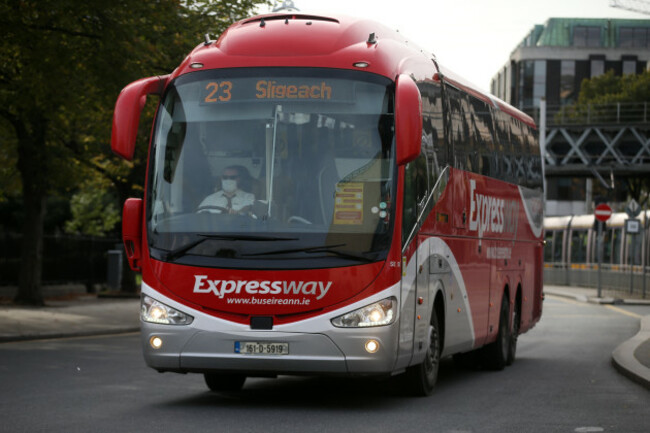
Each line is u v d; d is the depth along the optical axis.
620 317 42.09
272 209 14.42
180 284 14.50
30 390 16.81
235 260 14.35
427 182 16.12
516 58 152.75
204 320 14.37
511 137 23.73
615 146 94.50
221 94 14.91
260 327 14.24
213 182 14.69
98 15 30.75
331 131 14.61
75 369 20.38
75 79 32.59
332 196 14.42
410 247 14.98
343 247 14.25
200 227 14.56
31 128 41.88
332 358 14.16
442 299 17.27
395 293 14.38
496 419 14.22
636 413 15.06
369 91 14.72
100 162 51.69
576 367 22.78
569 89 150.38
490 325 21.06
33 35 31.05
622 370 21.05
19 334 28.62
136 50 31.45
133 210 15.25
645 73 124.19
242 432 12.60
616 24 157.75
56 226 90.06
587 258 70.88
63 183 43.53
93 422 13.29
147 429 12.74
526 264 25.19
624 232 64.00
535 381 19.81
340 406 15.40
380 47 15.27
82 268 57.41
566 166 91.31
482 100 20.95
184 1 37.22
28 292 42.81
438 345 17.27
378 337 14.17
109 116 39.72
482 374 21.28
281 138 14.64
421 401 16.25
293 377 19.80
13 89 35.84
